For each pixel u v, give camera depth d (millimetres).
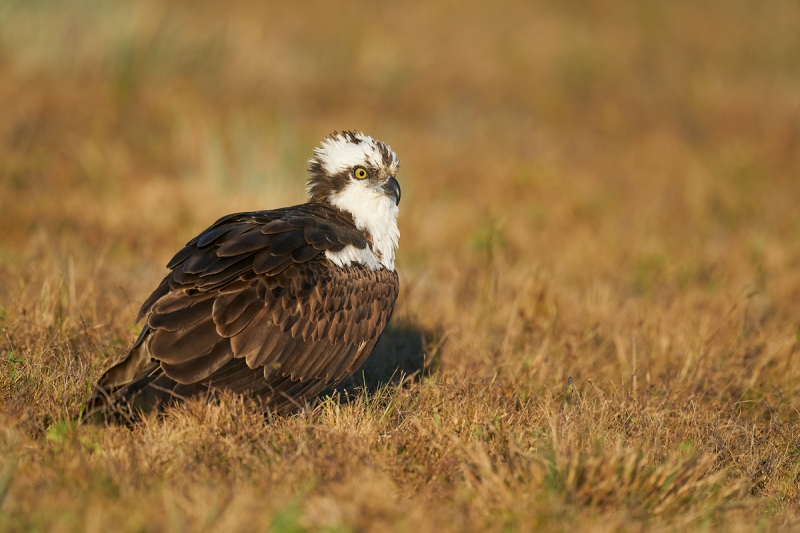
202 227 16109
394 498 7133
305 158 19422
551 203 19969
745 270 16453
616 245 17328
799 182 22938
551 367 10984
